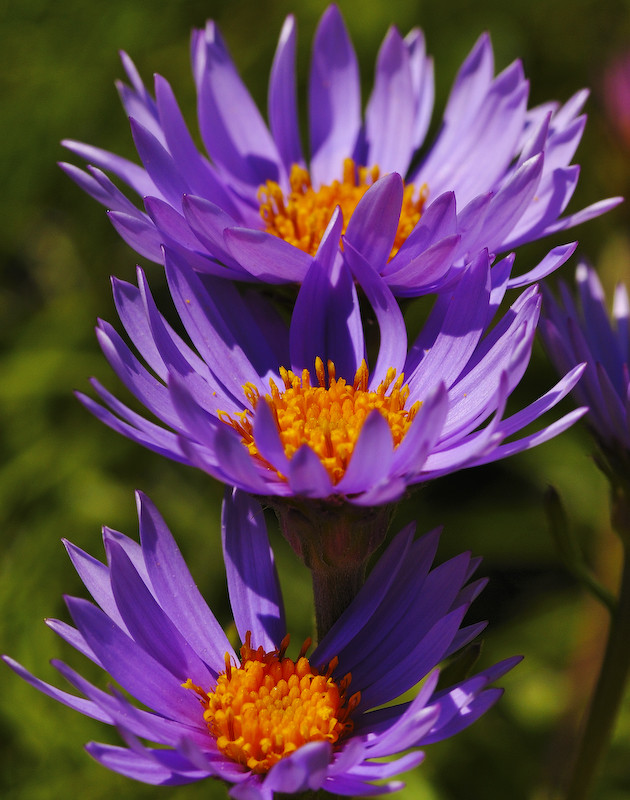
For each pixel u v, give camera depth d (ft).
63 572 1.01
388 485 0.71
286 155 0.83
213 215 0.74
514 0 1.38
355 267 0.75
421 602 0.75
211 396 0.75
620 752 1.00
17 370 1.12
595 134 1.14
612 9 1.37
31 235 1.26
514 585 1.24
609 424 0.81
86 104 1.20
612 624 0.82
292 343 0.76
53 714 0.96
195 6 1.23
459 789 1.02
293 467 0.70
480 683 0.71
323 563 0.74
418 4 1.33
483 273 0.74
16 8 1.15
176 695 0.74
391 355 0.76
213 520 1.11
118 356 0.72
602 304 0.87
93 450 1.11
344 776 0.72
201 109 0.81
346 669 0.75
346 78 0.84
